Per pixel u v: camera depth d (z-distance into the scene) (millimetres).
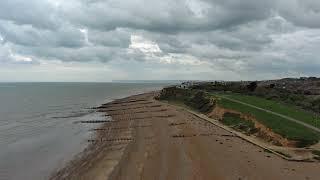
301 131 46219
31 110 108000
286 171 34062
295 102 78812
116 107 110250
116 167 37438
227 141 47531
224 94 98938
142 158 40250
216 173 33812
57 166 40094
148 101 125750
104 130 64250
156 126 63688
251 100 80062
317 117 57156
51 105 125562
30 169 39219
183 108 94062
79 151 47312
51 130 67625
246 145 45094
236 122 60281
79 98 167500
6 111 105500
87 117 88000
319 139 43656
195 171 34562
